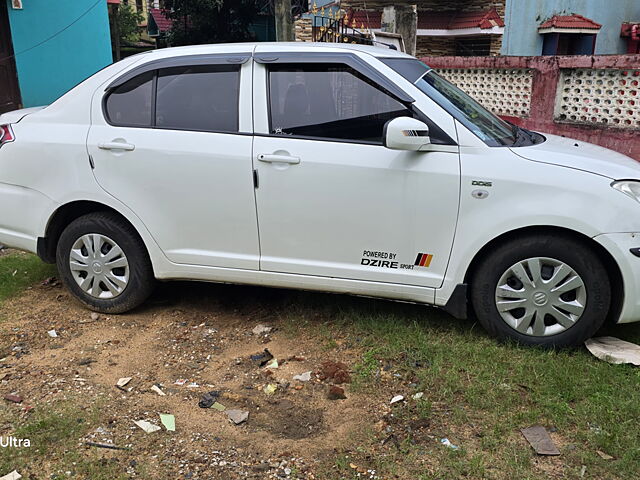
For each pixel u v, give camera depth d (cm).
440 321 389
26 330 396
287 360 358
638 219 324
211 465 263
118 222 398
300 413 304
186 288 463
